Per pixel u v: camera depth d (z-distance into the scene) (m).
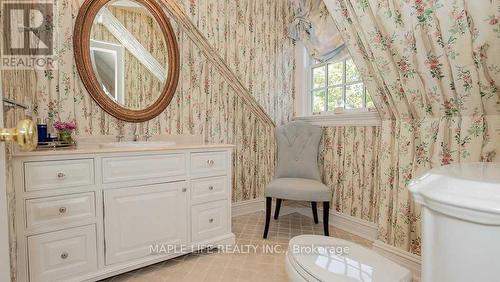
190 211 1.89
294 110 2.94
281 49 2.80
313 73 2.85
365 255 1.14
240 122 2.73
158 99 2.21
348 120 2.36
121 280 1.64
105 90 1.97
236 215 2.75
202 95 2.47
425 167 1.63
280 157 2.57
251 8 2.55
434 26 1.26
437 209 0.47
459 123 1.48
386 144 1.88
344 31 1.66
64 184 1.43
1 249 0.54
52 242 1.41
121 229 1.61
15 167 1.29
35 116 1.72
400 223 1.76
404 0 1.27
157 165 1.73
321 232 2.38
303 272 1.02
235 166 2.72
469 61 1.26
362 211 2.29
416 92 1.56
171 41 2.25
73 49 1.85
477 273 0.42
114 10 2.01
